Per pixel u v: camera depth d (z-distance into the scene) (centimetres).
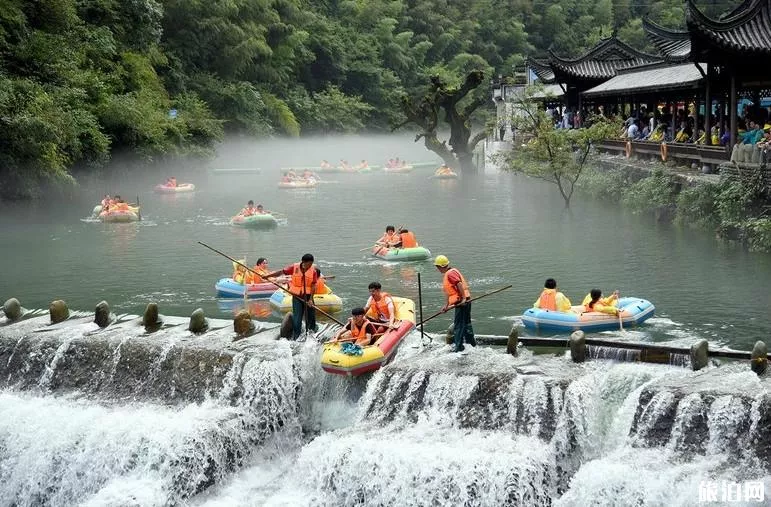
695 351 1483
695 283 2255
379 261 2750
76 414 1614
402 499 1356
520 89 7769
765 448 1275
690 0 2819
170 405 1666
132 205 4388
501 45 13375
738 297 2103
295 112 9000
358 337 1656
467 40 12581
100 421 1577
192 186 5241
